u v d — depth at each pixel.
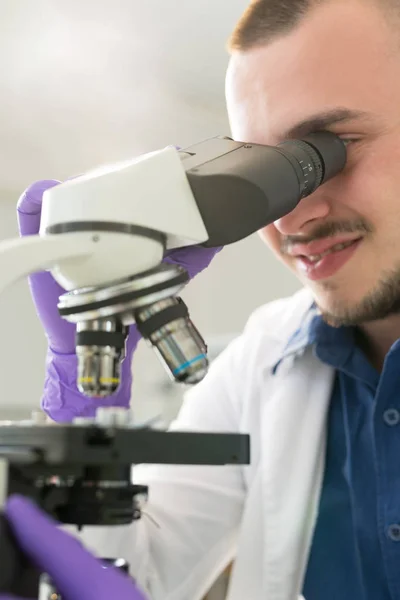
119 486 0.75
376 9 1.00
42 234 0.80
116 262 0.76
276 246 1.17
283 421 1.22
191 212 0.80
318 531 1.13
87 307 0.79
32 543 0.58
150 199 0.78
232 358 1.43
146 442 0.72
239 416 1.35
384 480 1.06
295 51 0.99
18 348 2.74
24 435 0.71
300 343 1.26
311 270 1.08
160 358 0.81
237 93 1.07
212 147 0.90
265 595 1.12
